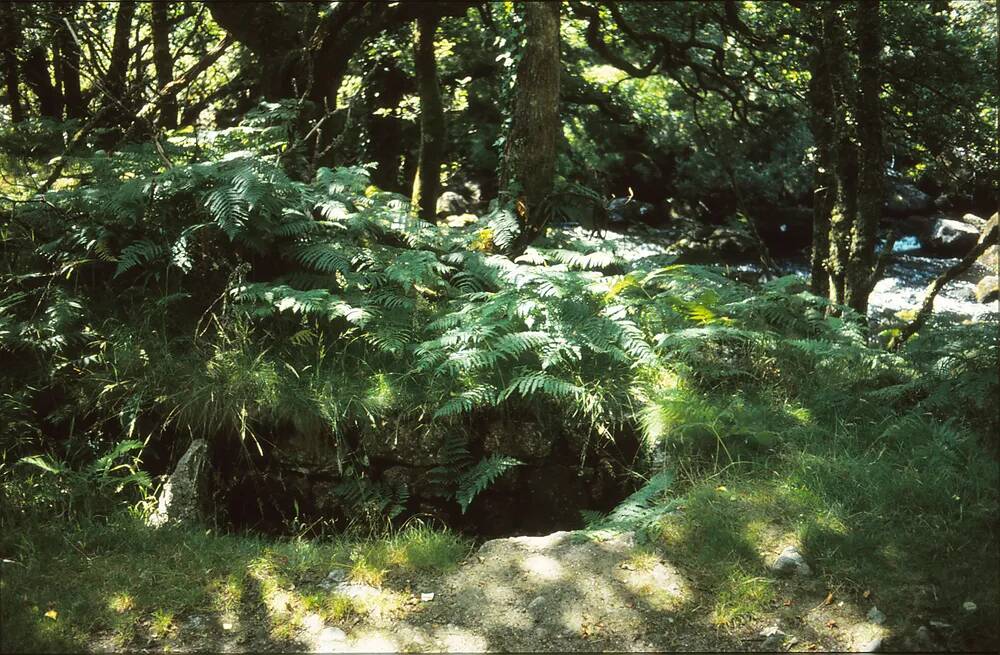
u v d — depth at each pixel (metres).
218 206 5.46
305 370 5.41
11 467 4.63
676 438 4.91
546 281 5.63
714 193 20.70
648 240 18.08
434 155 11.12
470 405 4.94
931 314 5.73
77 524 4.36
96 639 3.54
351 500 5.07
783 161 20.33
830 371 5.64
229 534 4.50
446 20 13.92
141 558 4.10
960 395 4.82
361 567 4.04
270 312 5.36
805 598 3.73
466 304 5.73
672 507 4.36
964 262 6.71
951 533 4.00
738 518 4.25
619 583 3.88
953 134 9.03
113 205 5.64
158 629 3.62
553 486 5.20
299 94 9.49
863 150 7.25
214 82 14.39
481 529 5.16
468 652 3.50
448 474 5.07
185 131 7.50
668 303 5.85
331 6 9.37
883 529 4.10
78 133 7.04
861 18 7.46
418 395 5.23
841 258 7.64
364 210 6.43
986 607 3.55
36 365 5.29
